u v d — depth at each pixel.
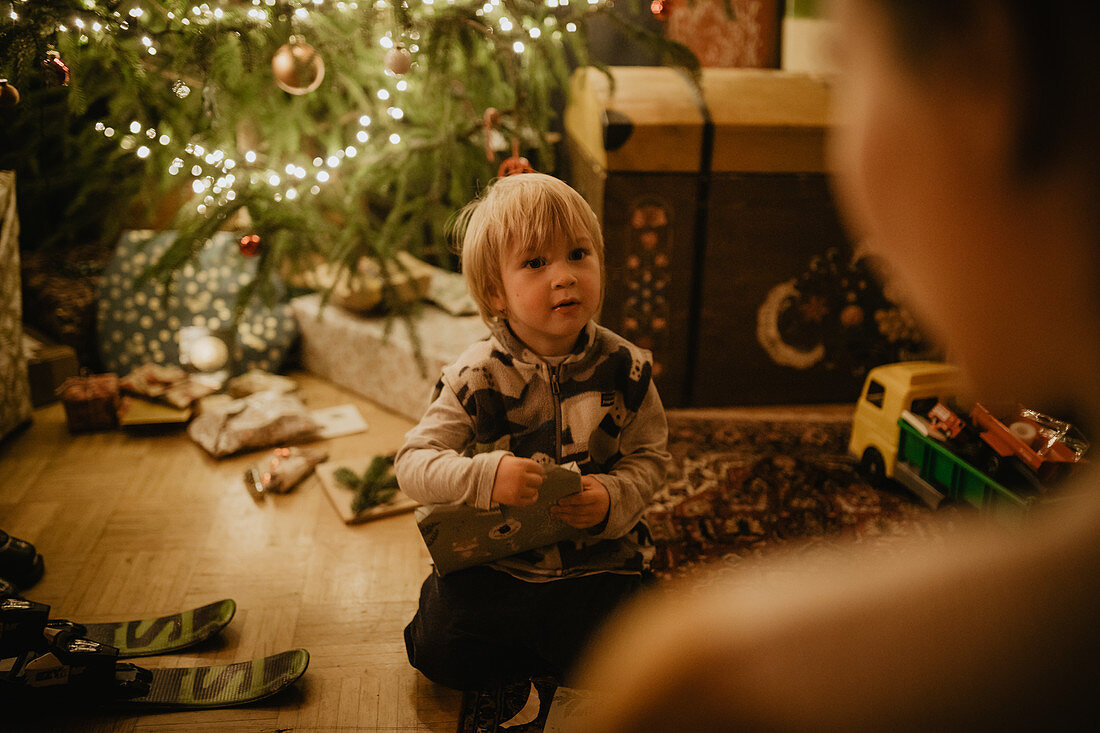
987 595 0.17
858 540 1.65
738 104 1.97
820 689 0.17
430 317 2.18
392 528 1.72
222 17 1.74
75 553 1.62
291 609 1.49
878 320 2.14
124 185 2.09
